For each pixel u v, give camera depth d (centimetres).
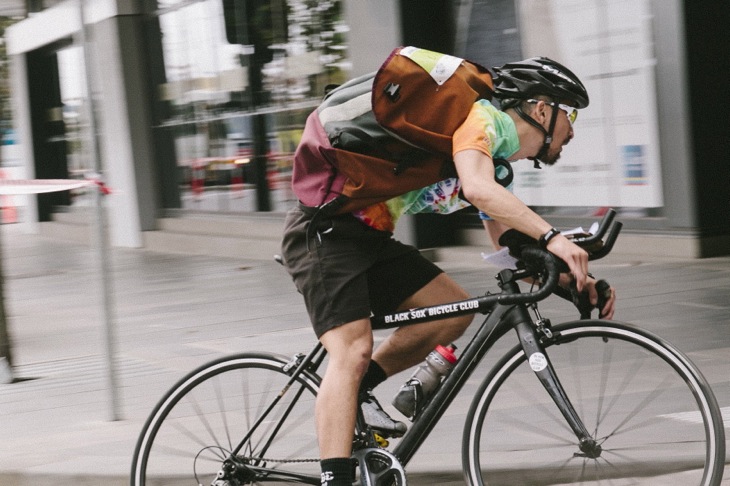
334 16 1589
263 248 1711
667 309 860
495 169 380
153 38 2094
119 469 502
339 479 380
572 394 392
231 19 1855
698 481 373
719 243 1138
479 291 1070
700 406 372
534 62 388
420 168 379
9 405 692
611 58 1207
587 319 389
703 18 1128
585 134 1253
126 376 771
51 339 1005
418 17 1421
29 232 2847
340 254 387
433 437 502
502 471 399
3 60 3203
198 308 1155
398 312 398
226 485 422
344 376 383
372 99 370
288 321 1007
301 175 395
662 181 1161
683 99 1126
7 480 512
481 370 559
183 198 2070
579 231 381
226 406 427
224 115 1902
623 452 389
